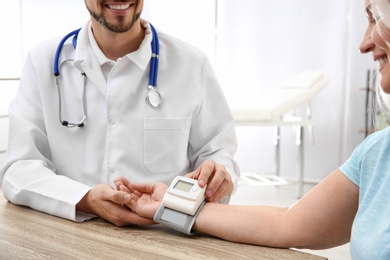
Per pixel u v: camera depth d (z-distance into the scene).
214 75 1.48
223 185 1.16
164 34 1.44
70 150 1.36
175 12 4.83
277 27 4.53
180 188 1.09
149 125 1.35
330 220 1.03
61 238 1.00
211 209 1.07
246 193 4.20
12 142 1.35
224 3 4.67
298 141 3.98
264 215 1.04
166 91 1.38
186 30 4.82
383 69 0.86
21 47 4.90
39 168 1.28
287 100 3.86
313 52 4.43
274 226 1.02
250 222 1.02
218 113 1.48
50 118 1.36
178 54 1.42
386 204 0.92
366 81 4.27
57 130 1.36
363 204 0.96
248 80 4.68
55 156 1.37
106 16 1.23
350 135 4.39
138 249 0.94
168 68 1.40
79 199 1.14
